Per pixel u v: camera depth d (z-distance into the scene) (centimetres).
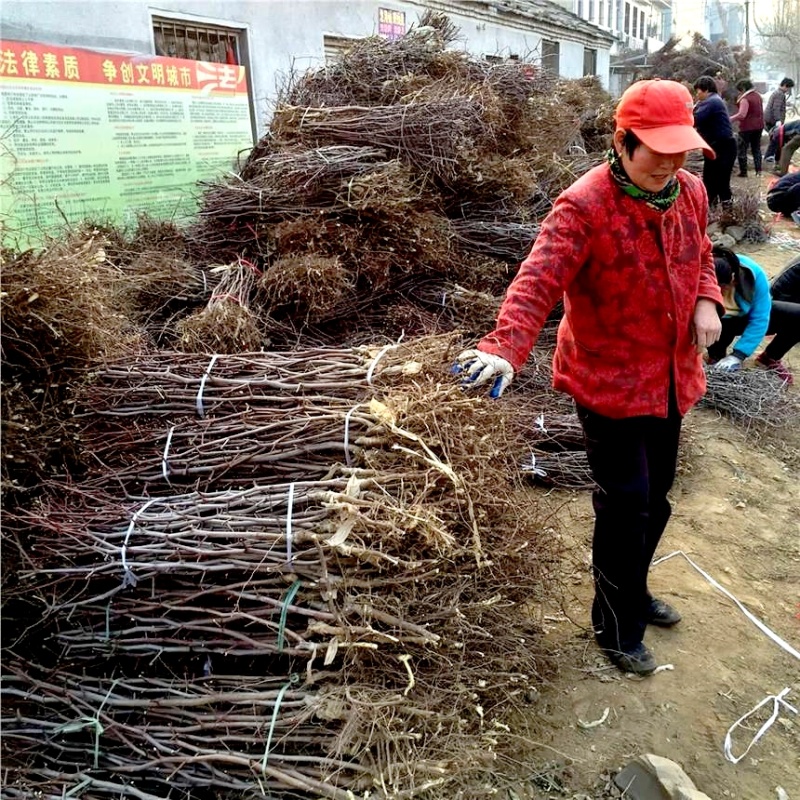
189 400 223
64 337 222
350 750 167
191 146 587
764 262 820
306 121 429
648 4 3072
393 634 175
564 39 1508
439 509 182
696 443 403
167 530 188
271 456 196
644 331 204
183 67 570
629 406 208
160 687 182
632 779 194
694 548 308
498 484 210
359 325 390
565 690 229
